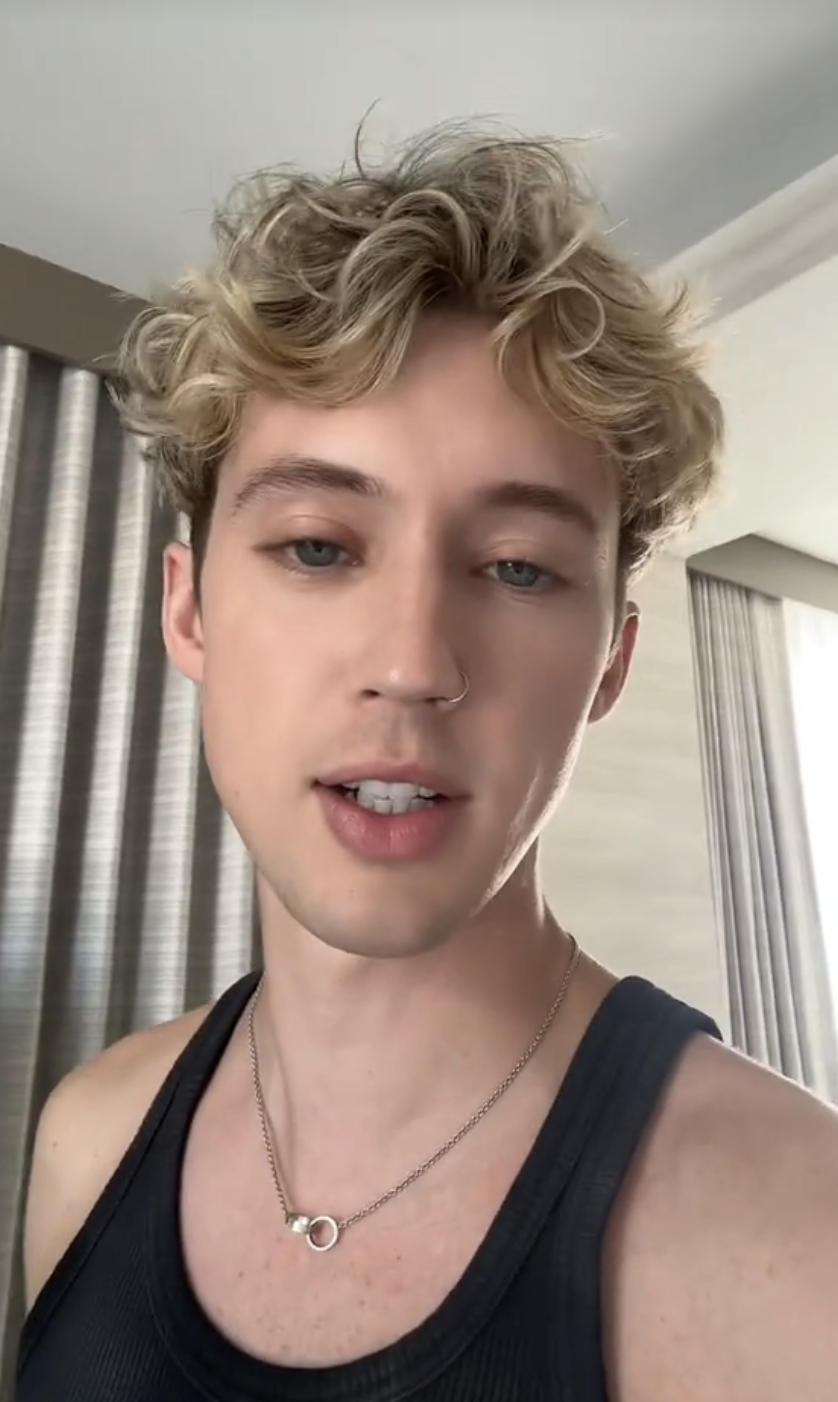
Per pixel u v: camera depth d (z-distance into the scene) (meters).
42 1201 0.66
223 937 1.39
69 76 1.06
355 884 0.43
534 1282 0.42
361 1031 0.50
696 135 1.14
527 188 0.52
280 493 0.47
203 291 0.54
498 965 0.51
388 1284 0.45
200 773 1.43
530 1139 0.47
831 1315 0.38
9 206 1.25
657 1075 0.47
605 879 1.70
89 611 1.39
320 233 0.51
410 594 0.44
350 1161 0.50
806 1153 0.43
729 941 1.97
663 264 1.34
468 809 0.44
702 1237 0.41
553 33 1.01
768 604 2.33
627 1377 0.40
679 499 0.56
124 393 0.65
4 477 1.29
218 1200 0.53
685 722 1.94
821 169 1.18
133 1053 0.70
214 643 0.50
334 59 1.04
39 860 1.23
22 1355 0.54
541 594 0.48
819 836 2.26
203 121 1.12
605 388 0.48
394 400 0.46
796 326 1.31
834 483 1.76
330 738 0.44
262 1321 0.46
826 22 1.00
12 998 1.19
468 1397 0.40
